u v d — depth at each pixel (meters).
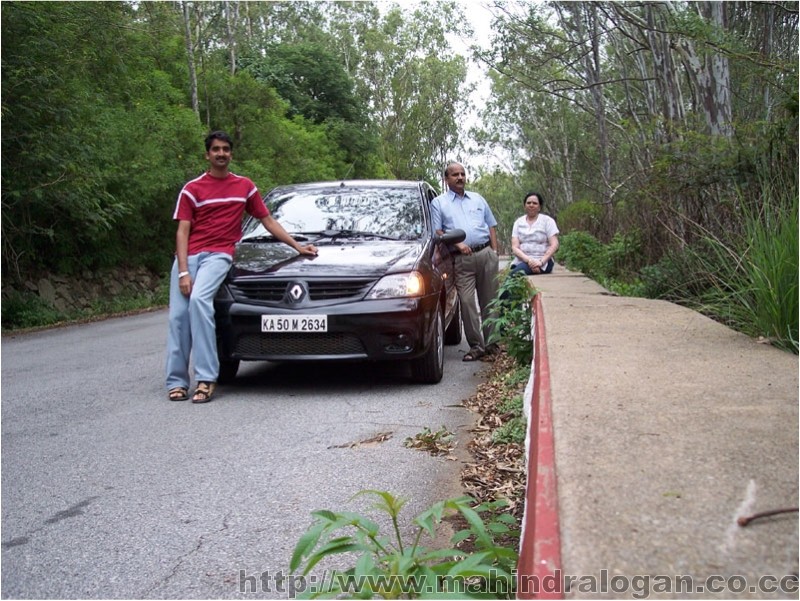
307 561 2.88
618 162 18.97
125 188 18.27
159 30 22.78
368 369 7.23
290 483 3.82
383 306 5.87
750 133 7.43
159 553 3.01
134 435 4.90
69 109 14.53
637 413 2.53
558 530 1.62
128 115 19.69
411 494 3.62
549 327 4.64
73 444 4.72
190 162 21.27
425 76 59.12
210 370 5.95
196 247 6.04
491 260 7.88
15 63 13.81
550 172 40.53
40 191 14.19
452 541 2.38
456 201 7.82
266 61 43.72
